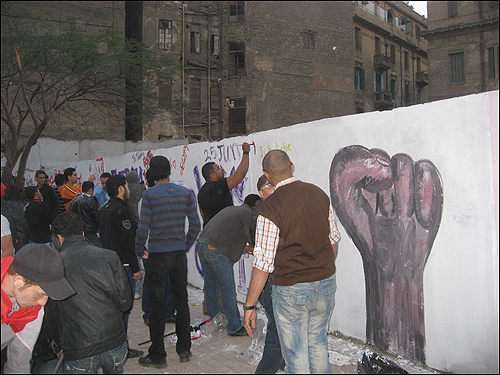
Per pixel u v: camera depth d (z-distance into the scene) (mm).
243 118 27891
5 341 2527
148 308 4742
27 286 2502
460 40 26156
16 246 4387
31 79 15320
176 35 27000
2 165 16859
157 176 4008
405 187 3615
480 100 3111
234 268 5754
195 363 3777
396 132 3680
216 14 28406
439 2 26891
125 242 3930
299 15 29469
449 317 3316
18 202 5281
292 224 2707
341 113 30328
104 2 21391
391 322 3754
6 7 15555
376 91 36156
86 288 2682
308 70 29469
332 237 3080
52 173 13562
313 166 4508
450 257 3301
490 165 3061
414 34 40625
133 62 17016
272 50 28531
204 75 27922
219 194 4648
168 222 3799
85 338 2672
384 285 3807
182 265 3854
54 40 13945
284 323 2746
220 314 4578
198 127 27500
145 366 3701
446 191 3322
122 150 21969
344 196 4172
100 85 16234
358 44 34500
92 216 5410
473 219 3158
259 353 3908
